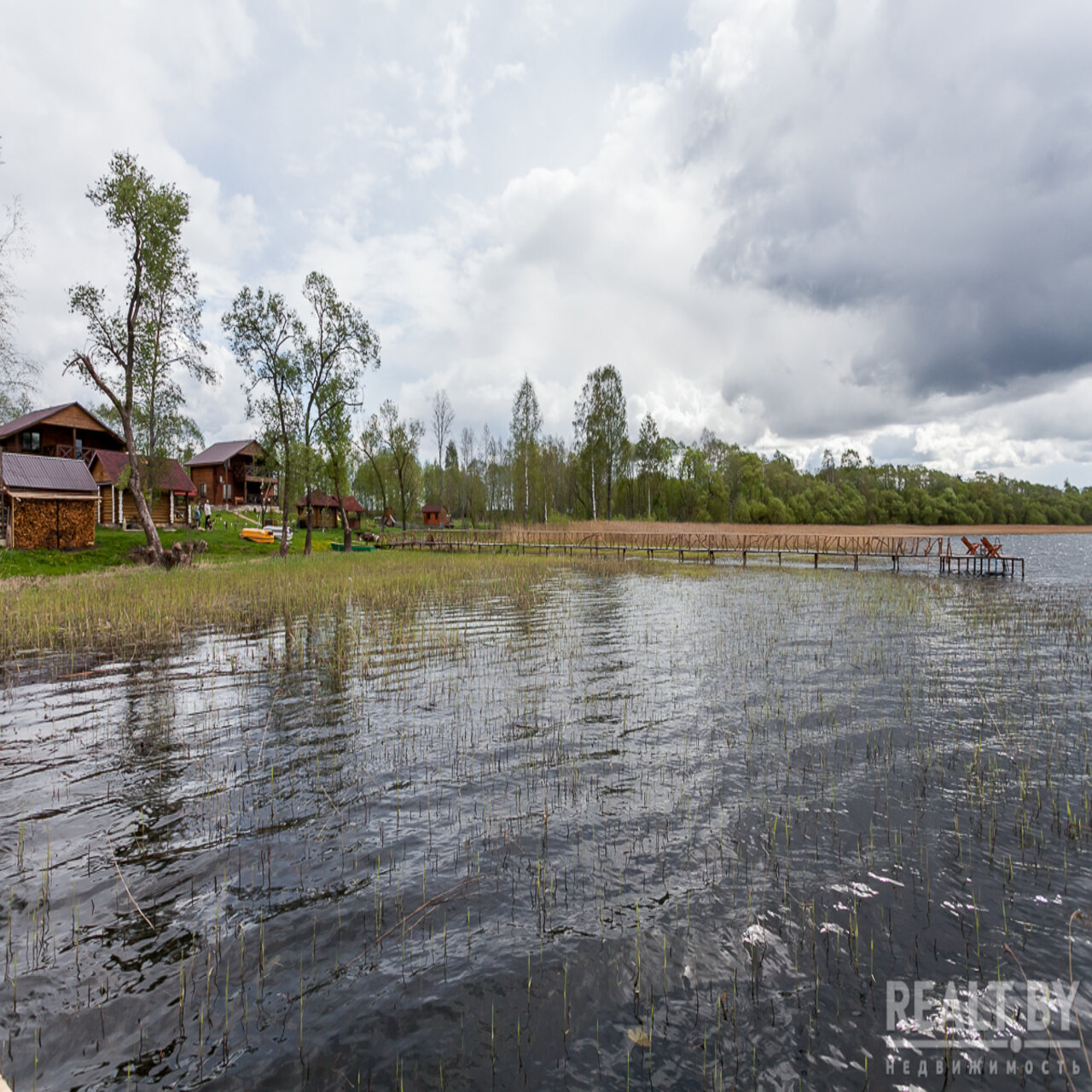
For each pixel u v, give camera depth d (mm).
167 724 7703
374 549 41750
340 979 3486
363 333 32750
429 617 15344
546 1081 2838
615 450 63500
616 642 12438
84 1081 2838
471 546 44562
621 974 3508
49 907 4117
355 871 4535
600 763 6500
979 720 7805
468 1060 2961
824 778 6113
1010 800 5633
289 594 18250
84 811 5457
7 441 38344
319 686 9383
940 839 4953
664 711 8211
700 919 3979
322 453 35125
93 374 23297
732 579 24984
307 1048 3029
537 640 12664
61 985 3428
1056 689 9133
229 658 11062
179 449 27641
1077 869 4512
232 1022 3191
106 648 11820
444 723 7766
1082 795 5734
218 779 6133
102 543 30516
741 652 11594
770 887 4320
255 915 4043
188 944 3762
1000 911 4043
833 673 10062
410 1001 3328
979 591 21438
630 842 4922
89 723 7754
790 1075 2865
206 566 26250
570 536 47750
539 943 3762
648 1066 2922
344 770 6332
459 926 3928
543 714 8070
